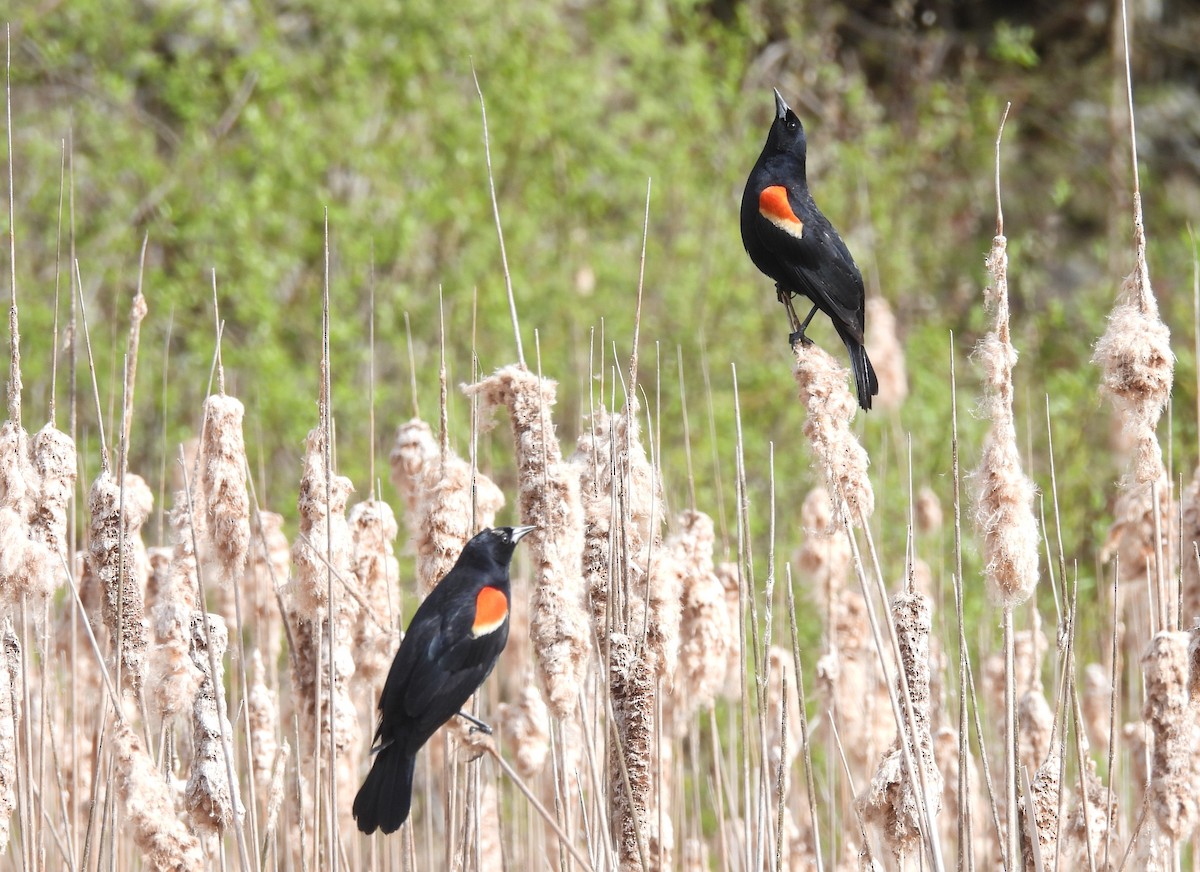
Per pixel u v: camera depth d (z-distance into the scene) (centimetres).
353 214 2339
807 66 3384
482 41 2577
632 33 2712
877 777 830
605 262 2512
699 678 990
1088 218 3691
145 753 826
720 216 2662
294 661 911
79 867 923
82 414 2022
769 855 862
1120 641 1261
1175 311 2770
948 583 1584
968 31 3994
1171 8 3991
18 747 888
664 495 1036
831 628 1162
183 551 908
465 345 2356
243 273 2298
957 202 3478
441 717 775
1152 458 846
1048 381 2377
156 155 2556
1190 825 799
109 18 2495
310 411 2162
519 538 827
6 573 835
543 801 1106
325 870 905
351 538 964
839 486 823
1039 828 869
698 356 2380
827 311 1132
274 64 2347
